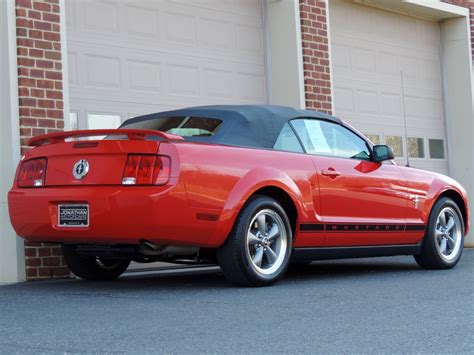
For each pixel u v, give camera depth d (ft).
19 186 19.92
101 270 22.66
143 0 29.55
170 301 17.04
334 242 21.91
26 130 23.91
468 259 30.04
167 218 17.76
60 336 12.99
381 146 23.29
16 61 23.95
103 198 17.97
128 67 28.86
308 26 34.06
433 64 43.52
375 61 39.99
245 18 33.50
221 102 32.17
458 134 43.73
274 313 15.07
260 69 33.94
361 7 39.47
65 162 18.89
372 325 13.61
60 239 19.29
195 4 31.45
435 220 24.99
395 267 26.53
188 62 30.96
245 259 19.19
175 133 20.63
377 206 23.07
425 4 40.81
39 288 20.75
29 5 24.31
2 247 23.58
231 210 18.78
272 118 21.12
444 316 14.51
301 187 20.80
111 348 11.92
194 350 11.69
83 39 27.53
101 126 27.86
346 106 38.19
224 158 18.98
